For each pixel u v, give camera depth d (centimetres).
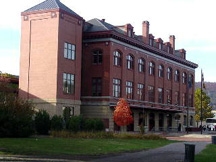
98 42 5125
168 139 4028
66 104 4531
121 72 5331
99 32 5075
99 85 5103
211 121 10144
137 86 5781
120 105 4531
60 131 3444
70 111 4612
